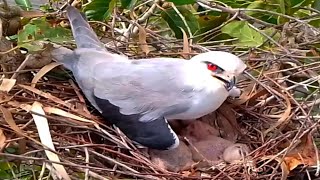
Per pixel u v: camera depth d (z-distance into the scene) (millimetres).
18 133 1268
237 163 1320
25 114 1313
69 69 1407
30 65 1392
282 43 1564
